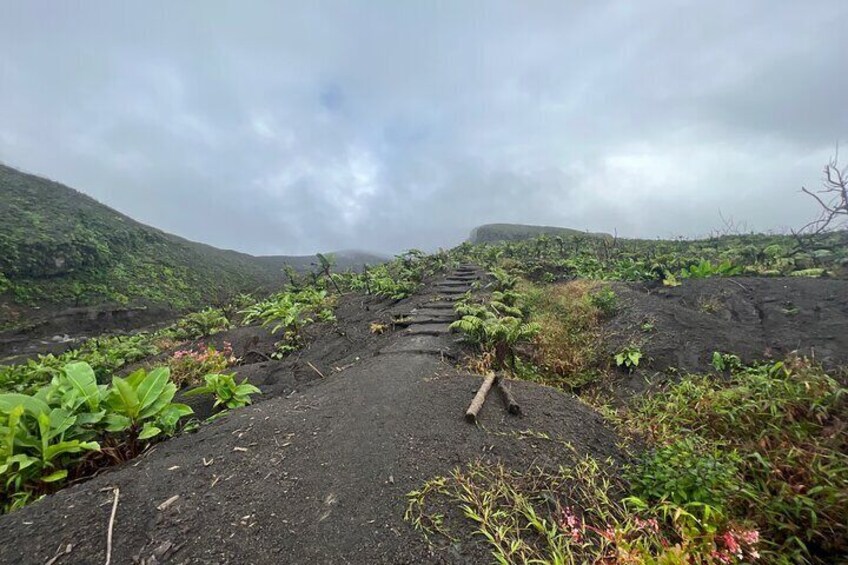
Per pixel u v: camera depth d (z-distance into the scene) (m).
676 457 3.10
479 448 3.29
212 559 2.20
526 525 2.53
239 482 2.85
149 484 2.80
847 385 4.29
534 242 19.91
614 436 3.82
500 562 2.24
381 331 7.71
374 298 11.55
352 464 3.02
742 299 7.39
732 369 5.33
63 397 3.45
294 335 8.80
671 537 2.55
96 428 3.48
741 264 10.41
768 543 2.57
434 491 2.75
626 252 15.30
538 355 6.27
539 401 4.18
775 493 2.99
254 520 2.49
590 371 5.97
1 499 2.95
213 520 2.47
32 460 2.90
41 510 2.51
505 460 3.16
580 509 2.75
